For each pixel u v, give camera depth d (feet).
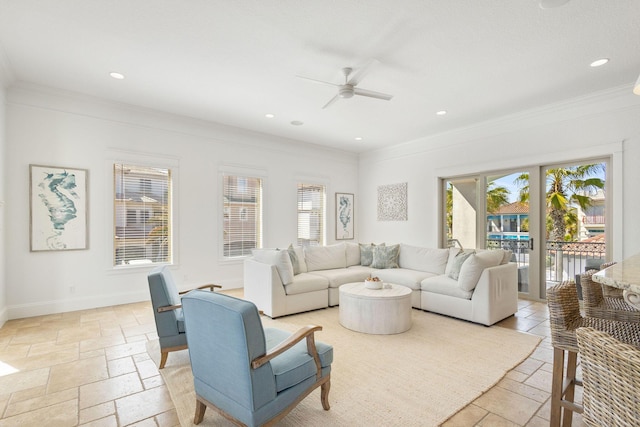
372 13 8.33
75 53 10.37
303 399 6.65
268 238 20.30
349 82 11.39
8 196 12.54
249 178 19.65
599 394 2.96
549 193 15.61
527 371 8.42
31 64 11.12
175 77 12.10
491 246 17.65
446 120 17.10
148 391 7.46
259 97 14.03
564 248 15.12
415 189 21.21
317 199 23.11
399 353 9.53
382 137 20.62
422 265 15.99
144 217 15.87
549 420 6.18
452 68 11.30
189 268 17.10
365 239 24.73
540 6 7.96
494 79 12.18
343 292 12.09
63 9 8.16
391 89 13.10
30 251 12.96
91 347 9.95
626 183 12.96
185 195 16.97
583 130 14.01
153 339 10.63
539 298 15.81
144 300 15.56
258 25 8.86
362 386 7.64
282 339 7.06
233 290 18.16
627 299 4.37
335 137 20.74
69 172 13.73
